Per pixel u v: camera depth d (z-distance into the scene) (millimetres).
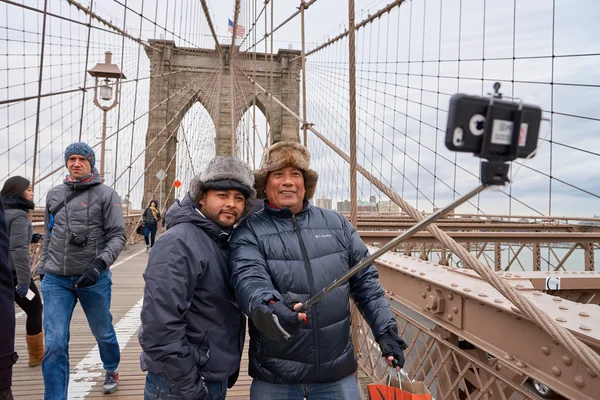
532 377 1218
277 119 28719
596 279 2260
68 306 2037
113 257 2039
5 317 988
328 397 1323
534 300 1453
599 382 999
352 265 1432
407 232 769
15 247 2301
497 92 601
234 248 1321
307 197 1504
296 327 1071
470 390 1940
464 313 1647
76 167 2080
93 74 9312
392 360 1235
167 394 1192
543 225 8703
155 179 28141
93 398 2385
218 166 1299
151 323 1114
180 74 29938
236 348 1315
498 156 588
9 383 984
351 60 1834
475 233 5898
